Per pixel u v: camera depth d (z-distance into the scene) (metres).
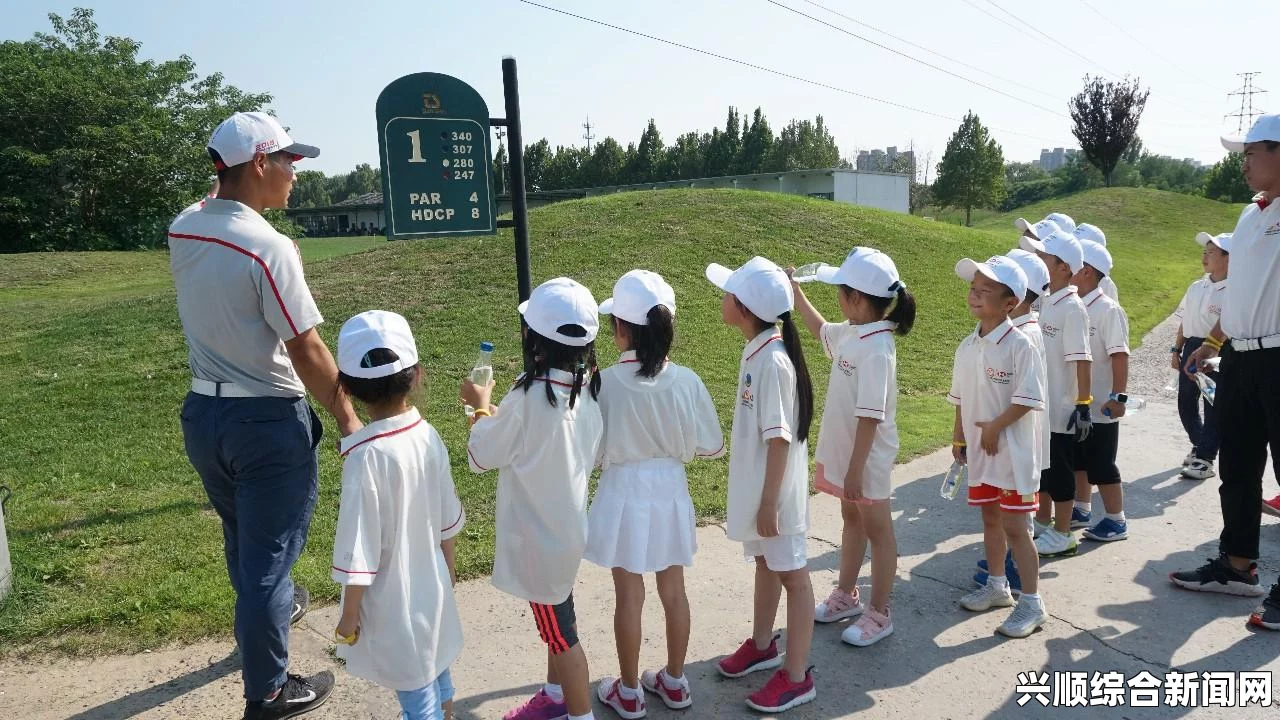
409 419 2.60
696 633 3.67
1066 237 4.41
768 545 3.08
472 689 3.21
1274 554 4.56
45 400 7.08
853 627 3.60
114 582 3.89
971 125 46.00
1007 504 3.62
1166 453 6.48
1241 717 3.06
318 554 4.29
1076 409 4.31
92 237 32.00
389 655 2.51
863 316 3.45
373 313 2.59
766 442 3.03
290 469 2.90
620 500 2.94
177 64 37.53
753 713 3.08
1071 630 3.71
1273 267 3.67
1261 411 3.84
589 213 14.05
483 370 3.07
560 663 2.78
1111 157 43.91
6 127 31.77
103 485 5.26
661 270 11.23
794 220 14.84
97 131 31.47
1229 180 50.56
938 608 3.94
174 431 6.36
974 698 3.19
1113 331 4.53
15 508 4.79
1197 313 5.86
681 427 2.97
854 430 3.55
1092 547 4.66
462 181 4.11
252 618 2.80
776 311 3.03
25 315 11.10
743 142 64.12
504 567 2.81
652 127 68.56
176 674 3.24
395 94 3.93
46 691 3.11
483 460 2.76
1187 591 4.09
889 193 41.53
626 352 2.98
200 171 35.34
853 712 3.10
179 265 2.82
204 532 4.50
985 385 3.69
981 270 3.63
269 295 2.74
